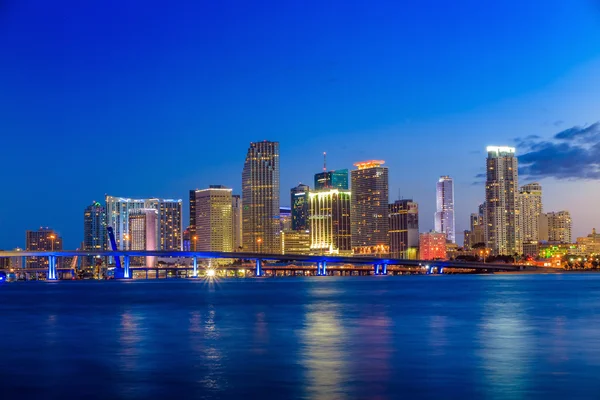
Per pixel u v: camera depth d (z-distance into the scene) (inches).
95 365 2155.5
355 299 6619.1
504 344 2645.2
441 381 1843.0
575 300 6053.2
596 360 2204.7
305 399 1626.5
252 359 2262.6
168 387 1779.0
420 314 4352.9
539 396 1652.3
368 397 1646.2
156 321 3932.1
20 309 5374.0
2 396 1690.5
